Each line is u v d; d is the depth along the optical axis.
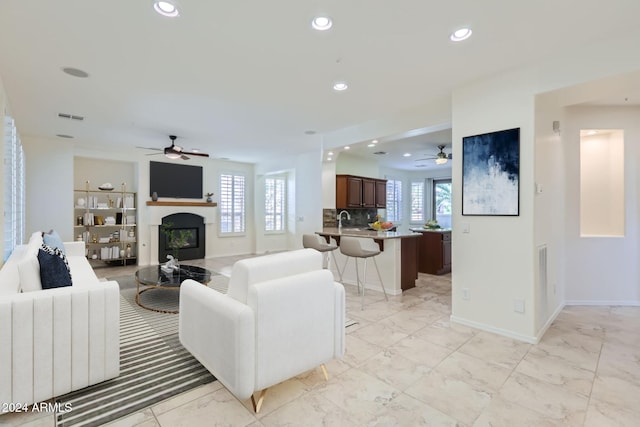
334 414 1.87
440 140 6.00
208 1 1.97
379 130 4.62
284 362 1.96
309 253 2.25
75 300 2.01
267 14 2.11
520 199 2.93
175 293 4.48
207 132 5.25
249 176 8.76
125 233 6.77
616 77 2.44
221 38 2.41
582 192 4.30
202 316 2.12
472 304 3.26
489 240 3.13
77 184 6.58
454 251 3.41
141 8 2.04
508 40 2.45
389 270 4.60
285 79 3.14
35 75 3.02
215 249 8.09
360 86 3.32
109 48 2.55
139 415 1.83
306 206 7.02
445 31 2.32
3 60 2.72
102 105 3.88
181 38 2.41
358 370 2.37
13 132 3.71
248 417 1.83
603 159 4.16
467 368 2.41
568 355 2.62
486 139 3.13
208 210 7.80
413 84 3.26
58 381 1.95
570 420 1.82
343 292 2.31
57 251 2.59
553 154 3.46
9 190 3.58
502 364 2.47
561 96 2.87
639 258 3.94
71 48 2.54
